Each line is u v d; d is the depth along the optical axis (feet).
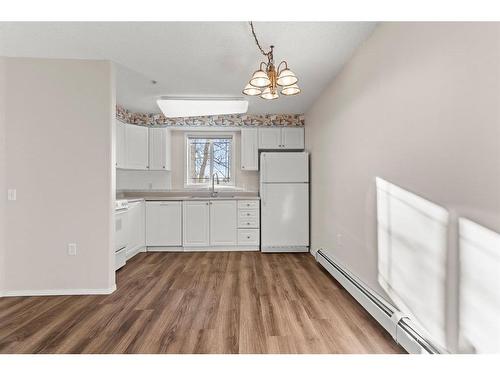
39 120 9.55
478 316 4.42
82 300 9.05
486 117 4.29
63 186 9.59
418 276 5.99
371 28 8.04
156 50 9.28
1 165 9.47
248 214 16.20
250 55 9.67
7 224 9.48
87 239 9.64
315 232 14.82
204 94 13.60
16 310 8.30
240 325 7.34
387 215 7.34
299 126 17.54
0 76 9.48
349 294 9.49
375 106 8.03
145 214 15.99
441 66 5.28
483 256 4.34
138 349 6.24
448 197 5.10
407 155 6.42
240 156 18.31
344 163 10.58
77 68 9.70
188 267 12.84
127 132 15.78
